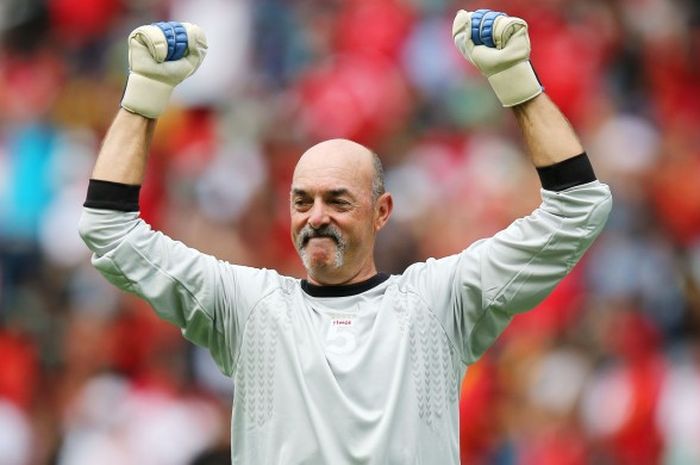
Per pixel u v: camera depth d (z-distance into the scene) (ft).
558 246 65.51
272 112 179.42
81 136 183.21
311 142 174.70
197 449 131.23
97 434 138.82
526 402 134.92
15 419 144.97
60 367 148.25
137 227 66.80
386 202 69.41
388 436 64.13
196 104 182.70
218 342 67.87
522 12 192.75
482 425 134.10
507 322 67.41
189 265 67.15
